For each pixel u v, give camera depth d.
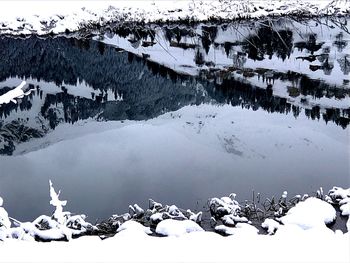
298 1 31.11
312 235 7.18
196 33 28.80
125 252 6.84
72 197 11.46
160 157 14.09
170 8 31.38
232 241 7.09
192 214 9.16
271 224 8.40
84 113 19.33
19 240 7.45
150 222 8.99
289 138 15.36
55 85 23.16
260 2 31.25
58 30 30.47
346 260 6.38
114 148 15.12
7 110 19.59
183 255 6.69
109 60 26.08
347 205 9.05
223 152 14.37
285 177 12.23
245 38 27.45
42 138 16.59
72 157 14.47
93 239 7.43
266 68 23.28
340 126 16.42
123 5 31.89
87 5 32.16
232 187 11.71
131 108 19.75
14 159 14.41
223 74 23.16
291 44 25.98
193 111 18.92
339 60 23.34
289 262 6.38
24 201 11.39
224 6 30.97
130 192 11.64
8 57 27.19
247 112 18.39
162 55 26.12
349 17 29.67
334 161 13.28
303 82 21.31
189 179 12.35
